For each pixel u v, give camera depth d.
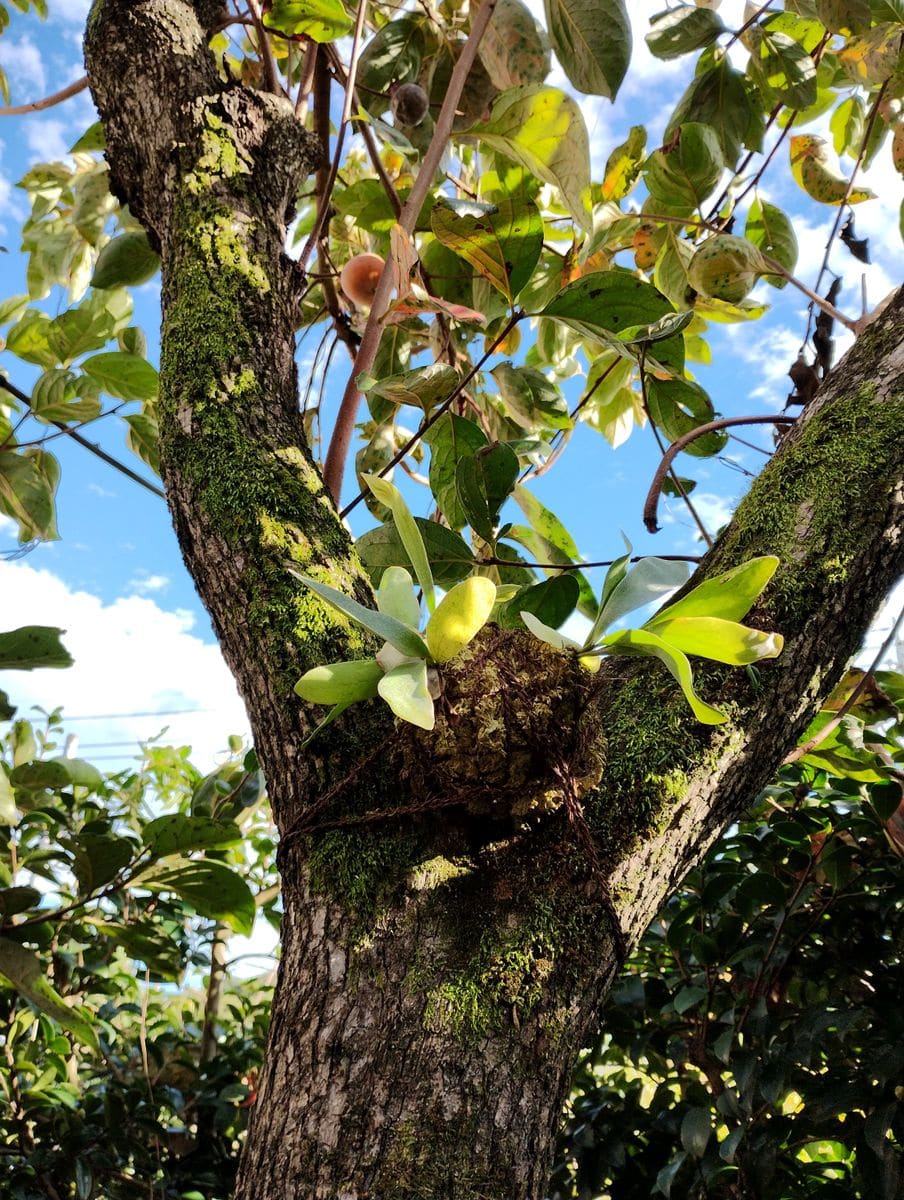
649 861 0.61
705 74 1.26
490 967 0.56
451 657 0.59
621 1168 1.10
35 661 0.99
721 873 1.11
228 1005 1.71
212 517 0.71
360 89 1.25
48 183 1.46
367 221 1.26
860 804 1.07
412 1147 0.51
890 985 1.01
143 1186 1.29
